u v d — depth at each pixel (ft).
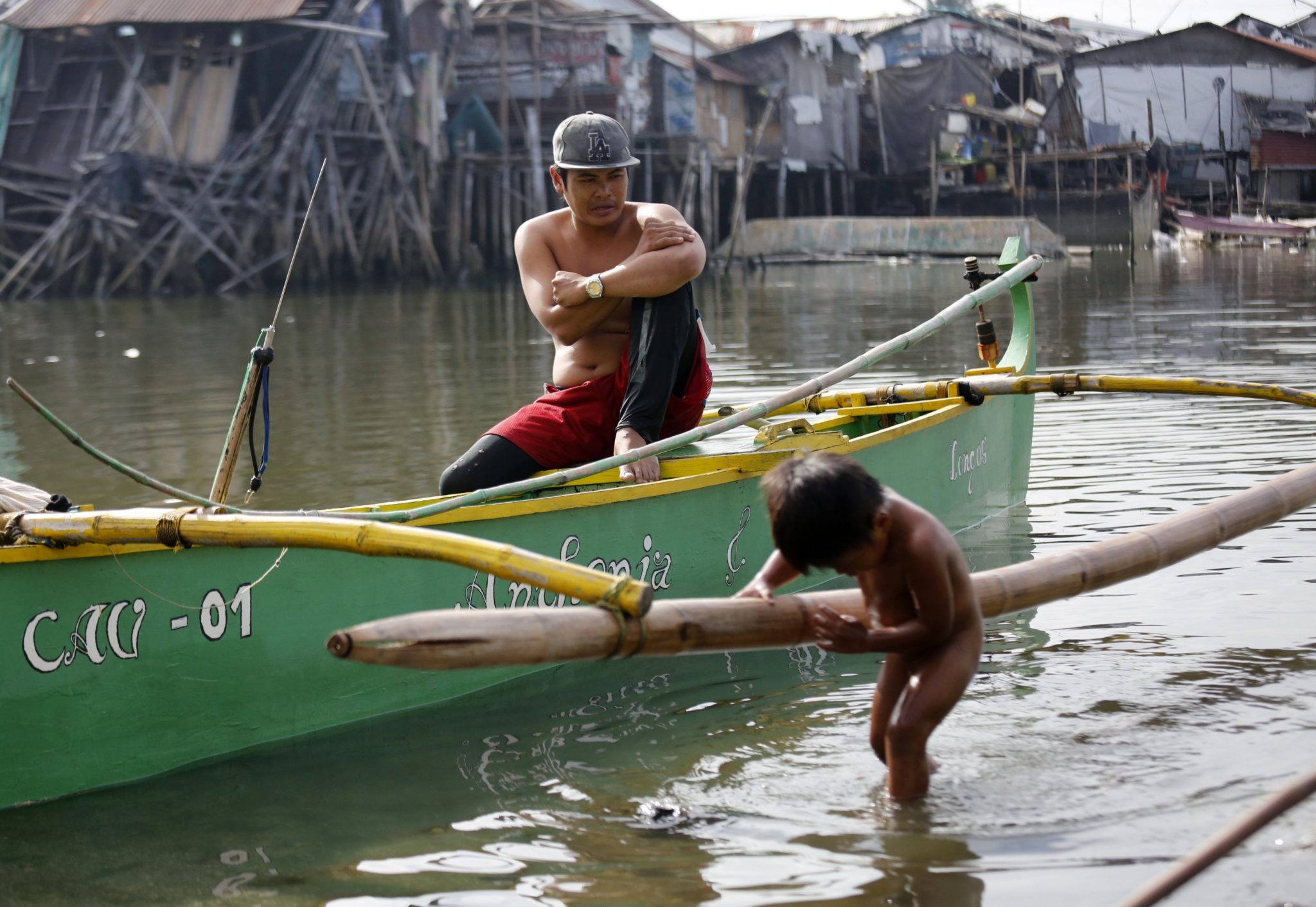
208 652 13.34
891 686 11.80
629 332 18.16
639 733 13.41
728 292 82.33
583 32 117.50
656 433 17.54
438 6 108.78
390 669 14.56
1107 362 39.24
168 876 10.64
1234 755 11.93
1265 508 14.97
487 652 9.31
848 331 53.31
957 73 135.44
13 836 11.59
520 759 12.91
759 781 11.95
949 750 12.28
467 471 17.62
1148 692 13.58
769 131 130.21
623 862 10.46
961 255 119.44
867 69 137.18
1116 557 13.23
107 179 98.37
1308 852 9.97
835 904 9.59
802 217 139.44
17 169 100.83
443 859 10.70
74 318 76.64
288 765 13.08
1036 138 135.13
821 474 10.87
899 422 22.39
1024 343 23.94
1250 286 69.92
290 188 104.01
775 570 11.65
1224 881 9.55
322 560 14.01
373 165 108.58
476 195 119.75
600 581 9.98
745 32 130.52
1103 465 25.30
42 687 12.37
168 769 13.17
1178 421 29.40
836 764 12.26
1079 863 10.05
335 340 56.54
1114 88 133.69
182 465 28.12
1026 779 11.59
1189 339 44.50
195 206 101.35
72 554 12.39
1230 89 132.87
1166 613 16.15
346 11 102.37
